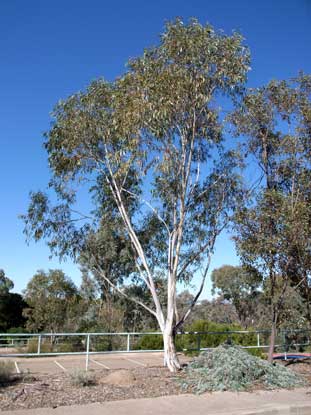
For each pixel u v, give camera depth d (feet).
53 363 49.88
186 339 63.10
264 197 40.34
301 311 48.42
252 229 40.68
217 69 40.19
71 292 96.37
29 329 94.94
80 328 83.25
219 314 139.23
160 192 43.06
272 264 41.34
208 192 45.68
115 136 42.52
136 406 27.55
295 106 42.93
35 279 95.91
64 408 26.45
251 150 44.75
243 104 43.55
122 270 50.37
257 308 125.29
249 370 35.01
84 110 43.57
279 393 32.27
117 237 48.62
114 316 75.10
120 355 59.47
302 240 38.99
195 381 33.65
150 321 83.82
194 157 44.73
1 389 30.19
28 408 26.13
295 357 53.11
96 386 32.50
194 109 40.24
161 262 47.47
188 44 38.86
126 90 40.98
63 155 44.96
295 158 42.39
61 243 46.62
